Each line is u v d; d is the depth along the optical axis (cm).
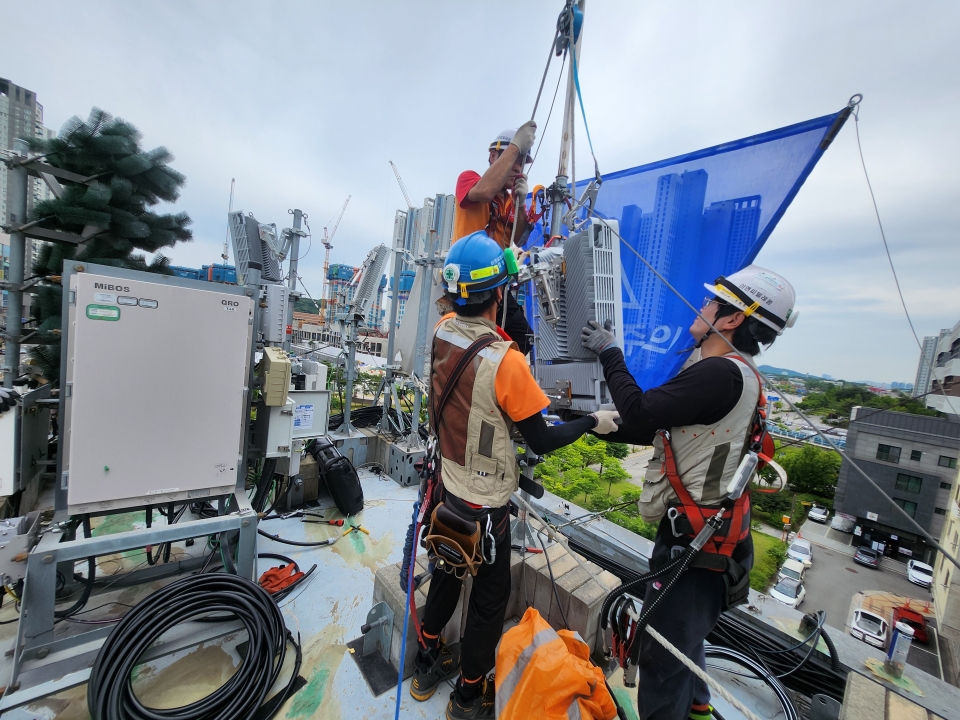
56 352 307
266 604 198
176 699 177
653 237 216
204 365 214
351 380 476
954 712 163
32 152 313
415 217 504
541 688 134
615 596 147
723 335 130
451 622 195
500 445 138
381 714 175
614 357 147
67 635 204
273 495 360
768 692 199
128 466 200
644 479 146
